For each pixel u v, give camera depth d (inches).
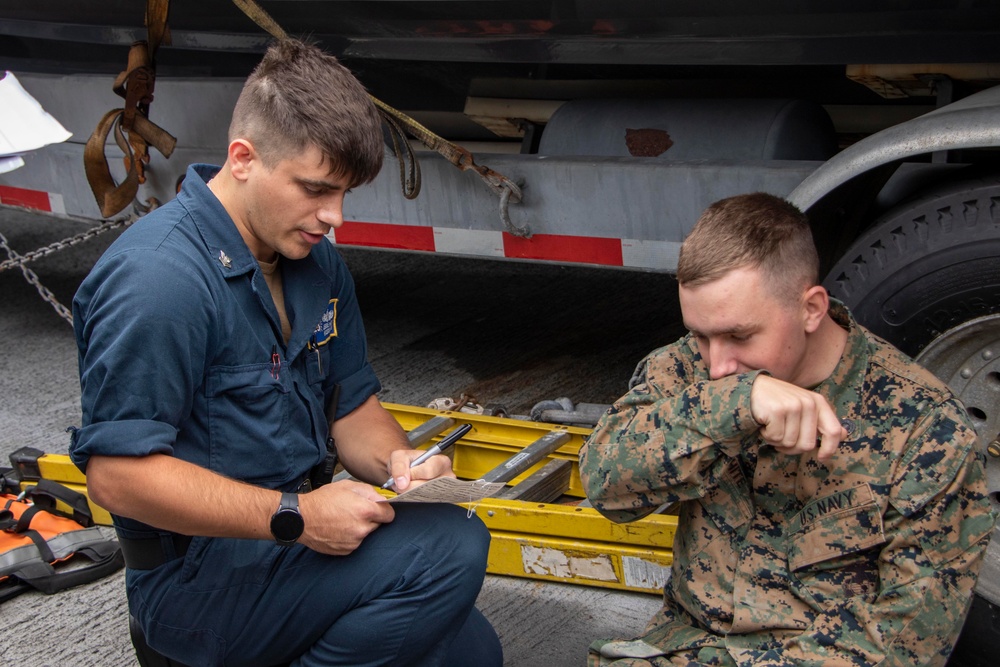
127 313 67.9
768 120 123.3
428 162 135.0
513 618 106.0
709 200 117.3
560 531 108.1
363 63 146.3
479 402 154.0
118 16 151.6
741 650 67.1
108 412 68.7
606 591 109.8
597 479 70.0
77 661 102.7
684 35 117.2
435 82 153.4
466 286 208.2
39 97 170.2
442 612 76.7
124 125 143.1
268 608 76.0
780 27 110.8
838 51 110.4
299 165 68.8
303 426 78.9
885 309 99.2
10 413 161.2
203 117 151.9
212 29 146.9
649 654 70.5
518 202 129.7
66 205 172.7
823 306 64.4
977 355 95.7
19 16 161.5
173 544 75.5
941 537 63.4
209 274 71.7
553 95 149.9
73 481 127.9
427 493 70.7
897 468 64.3
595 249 127.0
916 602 62.5
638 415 68.1
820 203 102.7
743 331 63.1
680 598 72.6
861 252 99.5
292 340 77.5
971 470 63.6
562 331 182.4
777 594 68.1
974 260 93.2
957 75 112.0
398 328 188.1
